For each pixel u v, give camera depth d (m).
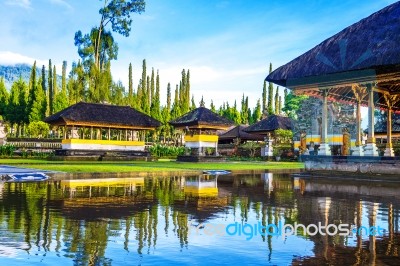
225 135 46.16
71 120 26.89
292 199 8.19
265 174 17.14
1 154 28.19
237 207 6.94
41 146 34.97
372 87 14.13
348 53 13.76
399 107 21.64
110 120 28.59
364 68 12.98
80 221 5.42
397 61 12.02
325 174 14.98
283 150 35.50
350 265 3.53
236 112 66.62
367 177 13.73
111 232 4.75
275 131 37.34
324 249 4.09
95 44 37.16
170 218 5.75
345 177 14.12
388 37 13.13
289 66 15.30
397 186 11.33
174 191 9.50
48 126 47.28
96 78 35.28
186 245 4.19
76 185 10.66
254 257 3.78
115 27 38.53
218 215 6.07
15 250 3.88
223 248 4.09
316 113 26.17
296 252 3.96
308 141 28.47
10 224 5.15
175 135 50.16
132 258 3.67
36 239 4.34
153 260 3.62
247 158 35.53
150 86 60.59
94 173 14.21
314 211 6.54
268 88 66.69
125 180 12.86
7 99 54.94
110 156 28.48
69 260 3.56
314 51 15.18
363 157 14.01
